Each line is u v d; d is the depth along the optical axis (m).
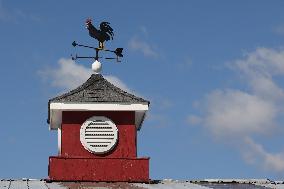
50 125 37.91
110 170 34.06
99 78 36.34
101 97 35.38
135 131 35.47
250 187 34.06
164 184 34.00
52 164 33.75
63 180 33.62
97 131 35.25
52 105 34.91
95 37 36.62
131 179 34.03
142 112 35.78
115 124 35.44
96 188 32.09
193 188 33.06
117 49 36.72
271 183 35.56
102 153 35.03
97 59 36.62
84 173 33.84
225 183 35.19
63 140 35.06
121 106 35.25
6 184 32.16
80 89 35.62
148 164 34.25
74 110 35.22
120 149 35.19
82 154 35.00
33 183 32.81
